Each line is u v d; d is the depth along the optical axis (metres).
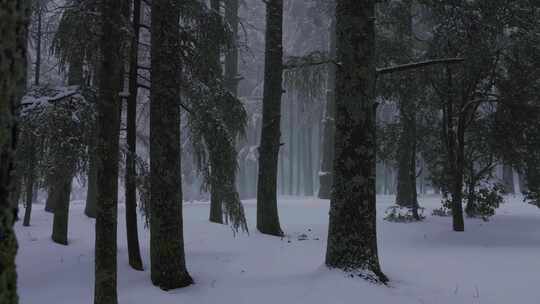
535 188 16.55
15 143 1.86
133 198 9.55
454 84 16.12
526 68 14.97
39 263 10.02
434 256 11.79
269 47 15.82
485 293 8.34
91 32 8.49
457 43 14.09
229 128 12.45
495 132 16.52
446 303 7.75
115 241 6.89
